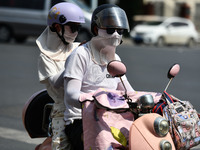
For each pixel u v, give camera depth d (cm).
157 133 915
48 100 1302
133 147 919
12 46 5816
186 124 973
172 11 11919
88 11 5894
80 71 1045
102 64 1069
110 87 1089
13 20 6106
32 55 4934
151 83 3391
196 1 12056
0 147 1752
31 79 3375
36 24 6012
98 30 1056
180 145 967
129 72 3969
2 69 3819
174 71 1064
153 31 8038
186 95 2959
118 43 1067
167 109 985
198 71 4303
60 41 1210
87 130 970
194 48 8069
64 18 1184
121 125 974
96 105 952
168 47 7906
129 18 9919
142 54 5778
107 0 8994
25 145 1802
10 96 2728
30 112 1288
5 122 2155
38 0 6012
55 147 1107
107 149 942
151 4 11444
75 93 1017
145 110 966
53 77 1149
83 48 1059
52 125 1141
